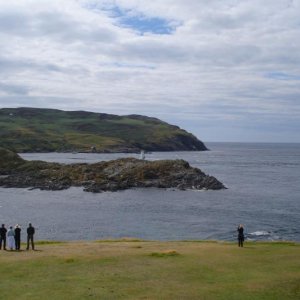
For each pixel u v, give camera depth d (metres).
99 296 24.19
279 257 35.75
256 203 106.25
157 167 141.12
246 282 27.30
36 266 31.61
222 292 25.02
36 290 25.36
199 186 132.50
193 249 40.16
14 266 31.58
